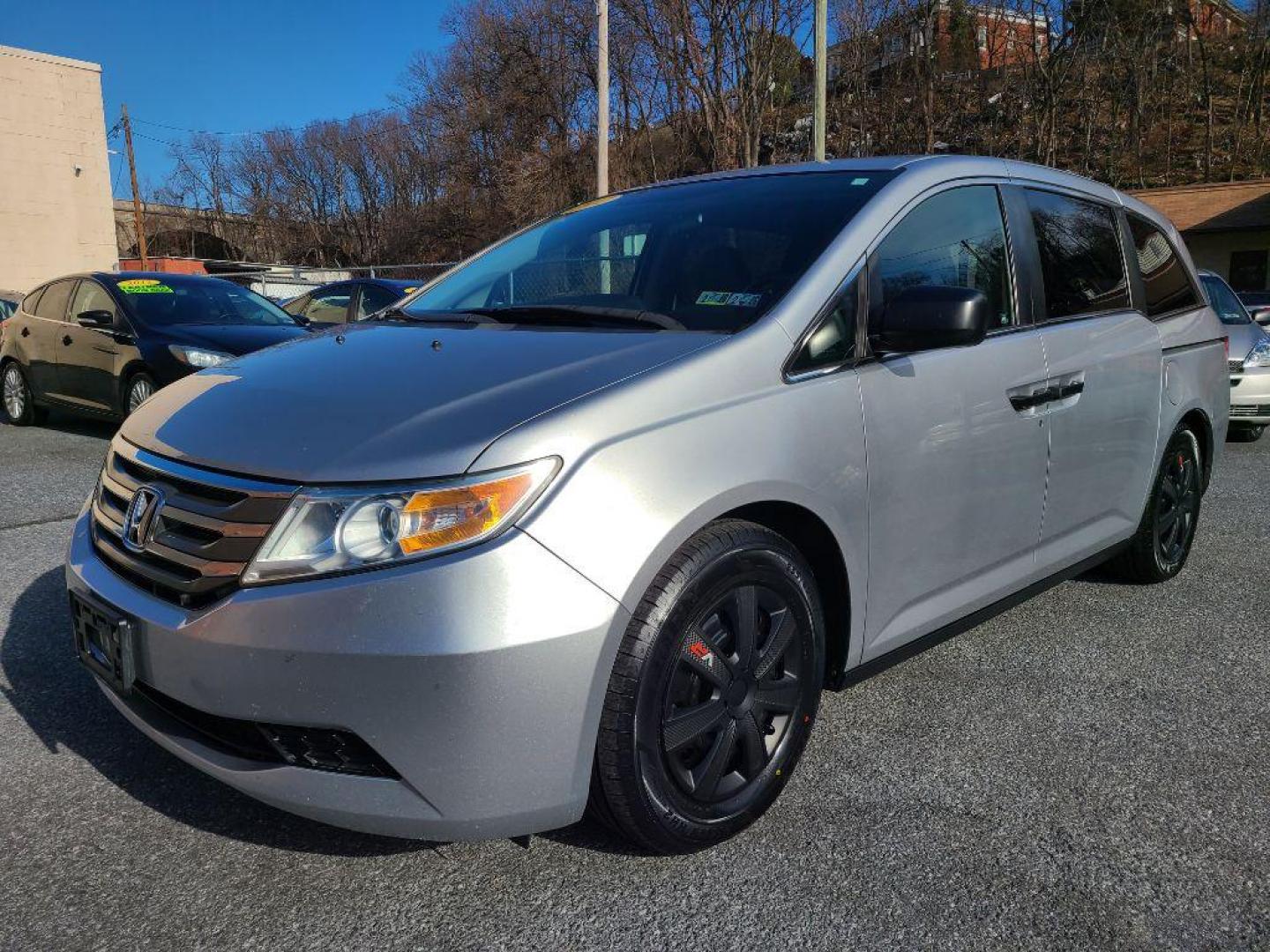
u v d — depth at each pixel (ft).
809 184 9.82
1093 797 8.27
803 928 6.56
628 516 6.47
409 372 7.61
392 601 5.99
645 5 75.36
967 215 9.85
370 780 6.25
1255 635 12.17
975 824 7.84
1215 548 16.33
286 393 7.59
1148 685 10.64
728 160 76.84
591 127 122.01
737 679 7.32
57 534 16.39
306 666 6.07
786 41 74.69
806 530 7.98
